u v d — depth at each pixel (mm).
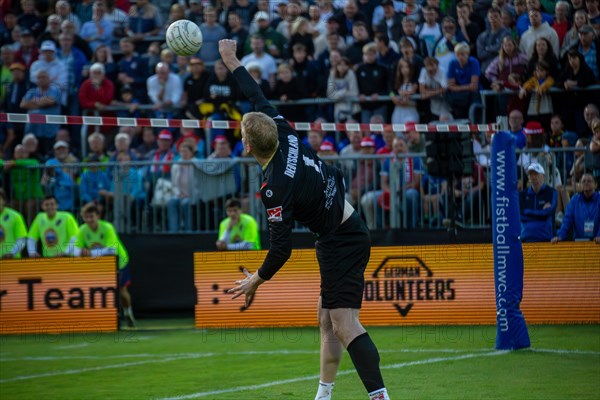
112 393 23000
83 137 46344
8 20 52531
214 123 30391
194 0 51531
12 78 49938
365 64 44406
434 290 33188
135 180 40875
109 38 52812
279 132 17188
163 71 47094
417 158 38625
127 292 38281
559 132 39812
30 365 28578
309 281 34812
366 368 17016
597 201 33062
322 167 17422
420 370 24703
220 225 39031
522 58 41594
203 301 35719
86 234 38781
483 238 36656
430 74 42344
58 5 52406
